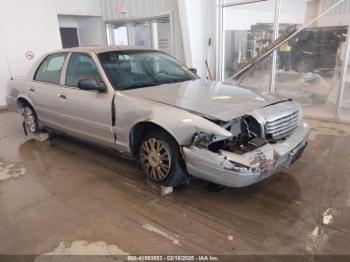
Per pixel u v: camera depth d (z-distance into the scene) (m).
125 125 2.85
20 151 4.09
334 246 2.04
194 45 6.91
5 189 2.99
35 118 4.40
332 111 5.43
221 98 2.75
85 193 2.85
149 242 2.12
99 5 9.09
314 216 2.39
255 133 2.51
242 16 6.46
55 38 8.03
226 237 2.15
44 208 2.61
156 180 2.79
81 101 3.27
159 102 2.67
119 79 3.11
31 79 4.22
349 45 4.82
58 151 4.03
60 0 8.05
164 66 3.65
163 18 7.82
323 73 5.53
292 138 2.68
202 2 6.82
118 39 9.25
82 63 3.41
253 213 2.45
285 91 6.10
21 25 7.32
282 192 2.77
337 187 2.84
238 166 2.21
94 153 3.91
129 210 2.54
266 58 6.12
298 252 1.99
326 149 3.80
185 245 2.08
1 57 7.10
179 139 2.44
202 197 2.72
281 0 5.68
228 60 7.07
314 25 5.44
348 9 4.92
